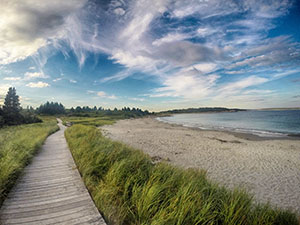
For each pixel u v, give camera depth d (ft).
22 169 14.49
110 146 21.36
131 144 44.73
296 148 41.19
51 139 36.09
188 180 12.49
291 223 9.92
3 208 8.75
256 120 142.82
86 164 14.65
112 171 12.02
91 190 11.19
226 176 23.82
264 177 23.56
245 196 11.28
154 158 31.19
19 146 19.04
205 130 81.71
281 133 67.31
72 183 12.35
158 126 111.04
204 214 8.31
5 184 10.50
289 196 18.47
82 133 36.91
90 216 8.40
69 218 8.19
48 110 281.54
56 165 16.84
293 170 26.22
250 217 9.28
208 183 14.29
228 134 66.08
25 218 8.05
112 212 8.60
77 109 352.90
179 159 31.55
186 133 69.77
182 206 8.13
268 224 8.79
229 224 8.18
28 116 113.09
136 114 405.18
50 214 8.44
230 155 34.65
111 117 254.68
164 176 12.59
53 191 10.98
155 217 7.84
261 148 41.24
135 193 9.70
